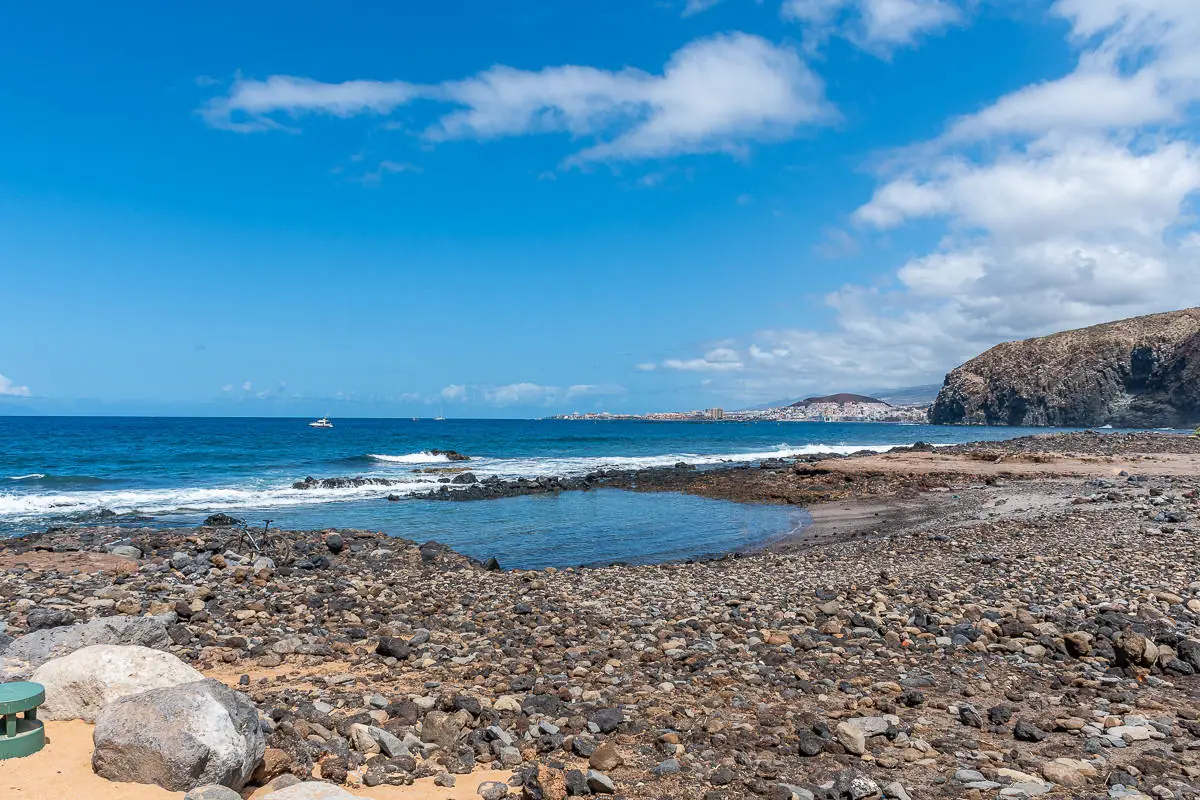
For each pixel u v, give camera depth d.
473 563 17.64
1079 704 7.61
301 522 26.23
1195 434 58.38
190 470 46.44
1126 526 20.12
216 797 4.40
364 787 5.52
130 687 5.62
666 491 37.22
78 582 13.30
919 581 14.30
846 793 5.49
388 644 9.45
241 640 9.75
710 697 7.91
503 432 131.00
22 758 4.93
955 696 7.98
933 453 48.75
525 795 5.43
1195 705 7.52
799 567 16.81
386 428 147.25
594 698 7.82
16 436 86.12
